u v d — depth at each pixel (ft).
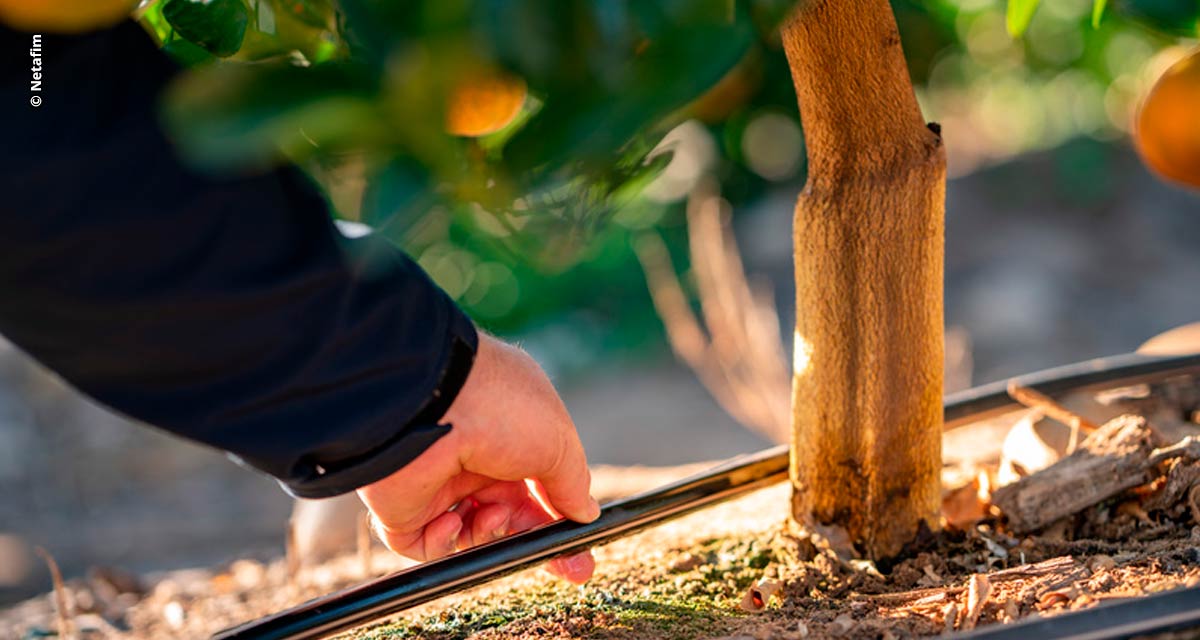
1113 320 13.12
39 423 13.05
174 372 4.41
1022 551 5.18
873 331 5.04
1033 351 12.74
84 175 4.26
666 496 5.17
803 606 5.08
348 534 7.01
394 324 4.52
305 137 3.26
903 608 4.94
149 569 9.74
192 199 4.33
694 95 3.17
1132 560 4.99
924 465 5.16
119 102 4.30
